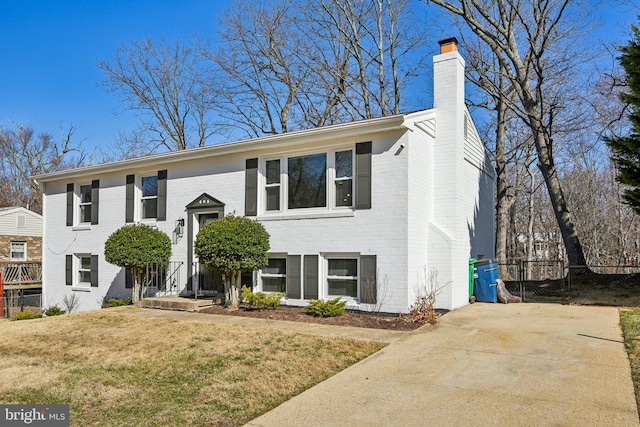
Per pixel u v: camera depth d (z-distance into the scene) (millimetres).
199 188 12742
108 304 13750
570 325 8156
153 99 29250
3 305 17844
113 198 14523
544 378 5230
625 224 28094
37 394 5156
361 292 9992
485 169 15109
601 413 4203
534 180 28812
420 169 10383
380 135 10031
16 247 25906
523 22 14023
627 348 6449
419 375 5465
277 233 11172
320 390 5059
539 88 14766
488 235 15273
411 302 9648
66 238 15742
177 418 4422
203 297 11953
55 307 15086
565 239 15219
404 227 9648
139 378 5695
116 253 11844
